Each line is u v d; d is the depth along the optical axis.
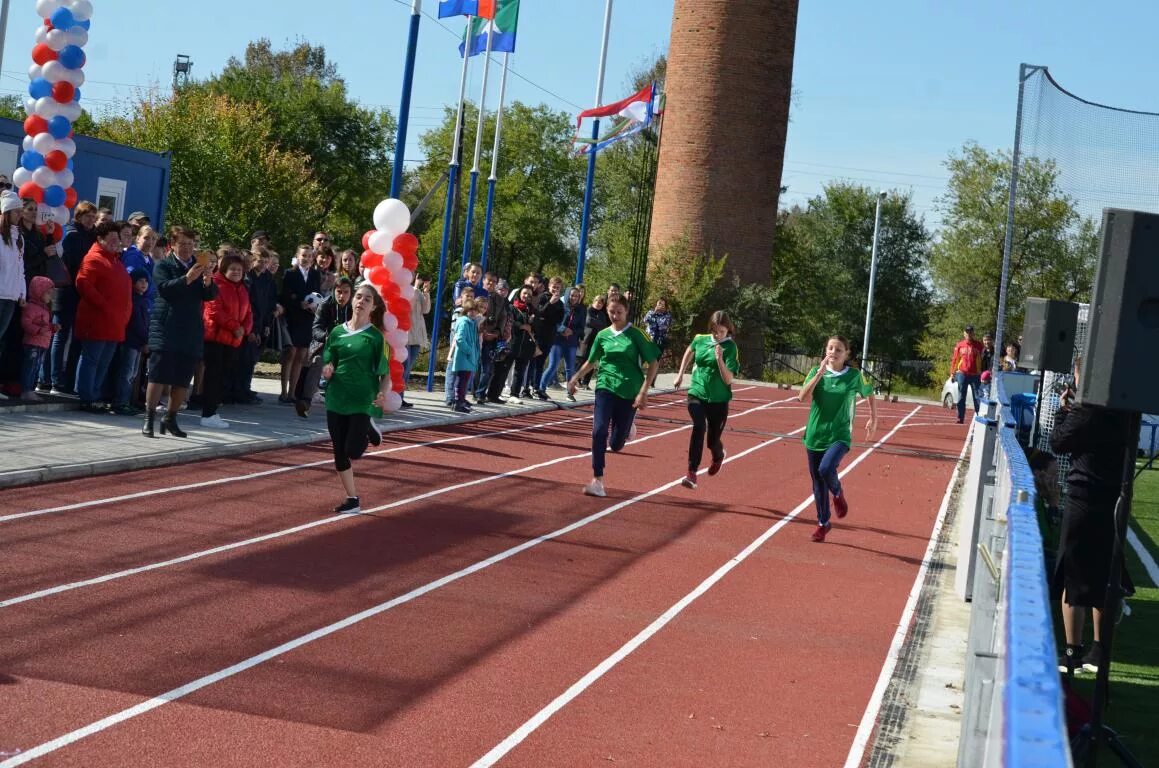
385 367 10.22
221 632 6.73
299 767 4.97
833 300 76.25
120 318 13.14
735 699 6.54
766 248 45.16
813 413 11.39
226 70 75.94
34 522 8.76
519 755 5.39
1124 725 6.66
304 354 15.96
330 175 73.94
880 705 6.66
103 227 12.95
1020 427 15.03
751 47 44.16
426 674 6.40
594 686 6.51
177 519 9.36
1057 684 2.05
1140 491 18.39
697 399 13.03
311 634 6.87
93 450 11.14
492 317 19.97
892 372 58.34
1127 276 4.74
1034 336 8.77
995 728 2.37
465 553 9.34
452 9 21.39
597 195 79.19
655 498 13.02
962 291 54.75
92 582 7.44
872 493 15.50
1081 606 7.18
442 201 76.81
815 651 7.67
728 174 44.16
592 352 12.74
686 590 8.95
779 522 12.36
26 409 12.73
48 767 4.73
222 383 13.73
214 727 5.33
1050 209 15.27
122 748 4.99
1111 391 4.78
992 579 3.91
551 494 12.47
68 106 13.39
